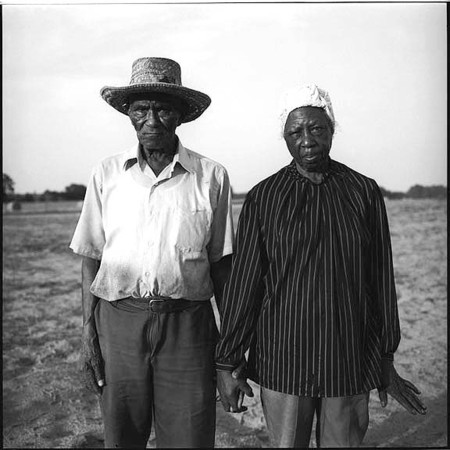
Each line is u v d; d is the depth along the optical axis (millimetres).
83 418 4117
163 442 2623
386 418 4070
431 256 9297
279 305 2369
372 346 2447
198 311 2578
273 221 2369
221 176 2654
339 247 2340
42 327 6410
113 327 2543
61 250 9992
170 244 2494
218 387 2535
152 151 2574
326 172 2434
